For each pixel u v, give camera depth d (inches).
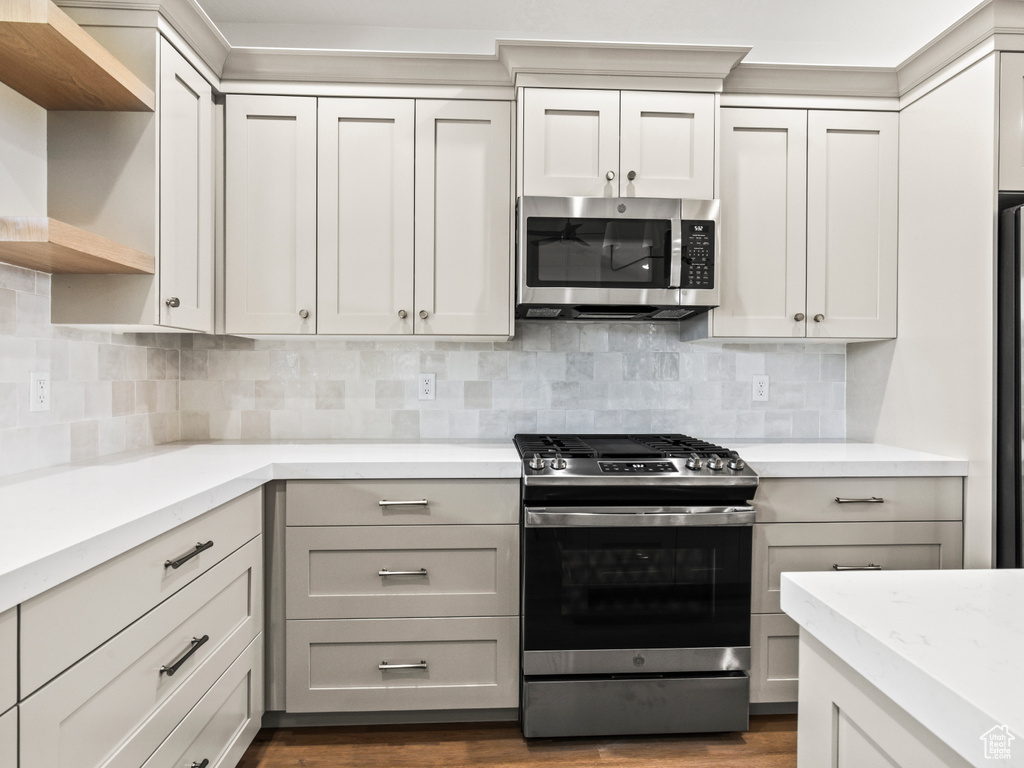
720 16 97.3
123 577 44.0
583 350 101.9
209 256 82.7
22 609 34.0
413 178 86.4
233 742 65.4
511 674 77.2
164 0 68.9
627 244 84.3
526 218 83.0
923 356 86.4
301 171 85.4
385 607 75.9
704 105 86.4
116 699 43.4
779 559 79.5
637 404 102.5
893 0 93.7
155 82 68.4
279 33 97.7
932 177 84.4
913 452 86.6
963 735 18.3
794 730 79.4
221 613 62.1
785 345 103.5
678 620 76.6
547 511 74.3
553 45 82.5
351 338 93.7
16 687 33.6
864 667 23.4
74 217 68.0
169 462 73.5
